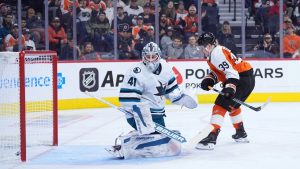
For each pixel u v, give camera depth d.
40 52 7.04
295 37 14.04
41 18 13.39
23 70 6.37
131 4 13.65
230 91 6.76
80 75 12.45
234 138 7.53
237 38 14.38
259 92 13.35
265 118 10.38
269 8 14.24
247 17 14.70
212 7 14.04
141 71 6.19
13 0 13.43
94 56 13.47
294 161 6.14
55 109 7.45
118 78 12.77
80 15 13.42
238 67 7.14
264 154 6.60
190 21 14.02
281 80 13.38
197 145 6.91
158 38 13.59
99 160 6.32
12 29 13.13
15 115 7.00
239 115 7.45
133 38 13.59
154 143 6.37
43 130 8.81
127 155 6.33
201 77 13.26
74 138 8.19
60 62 12.20
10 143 6.94
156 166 5.89
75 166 5.98
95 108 12.57
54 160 6.38
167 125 9.55
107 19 13.51
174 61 13.16
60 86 12.19
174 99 6.45
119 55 13.55
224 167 5.83
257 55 14.15
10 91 6.94
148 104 6.20
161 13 13.94
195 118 10.52
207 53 7.07
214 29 14.06
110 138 8.20
